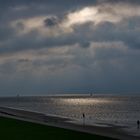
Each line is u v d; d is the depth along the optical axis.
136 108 177.50
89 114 130.75
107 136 50.69
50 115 109.69
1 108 151.38
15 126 56.81
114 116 120.38
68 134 47.81
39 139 43.03
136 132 60.75
